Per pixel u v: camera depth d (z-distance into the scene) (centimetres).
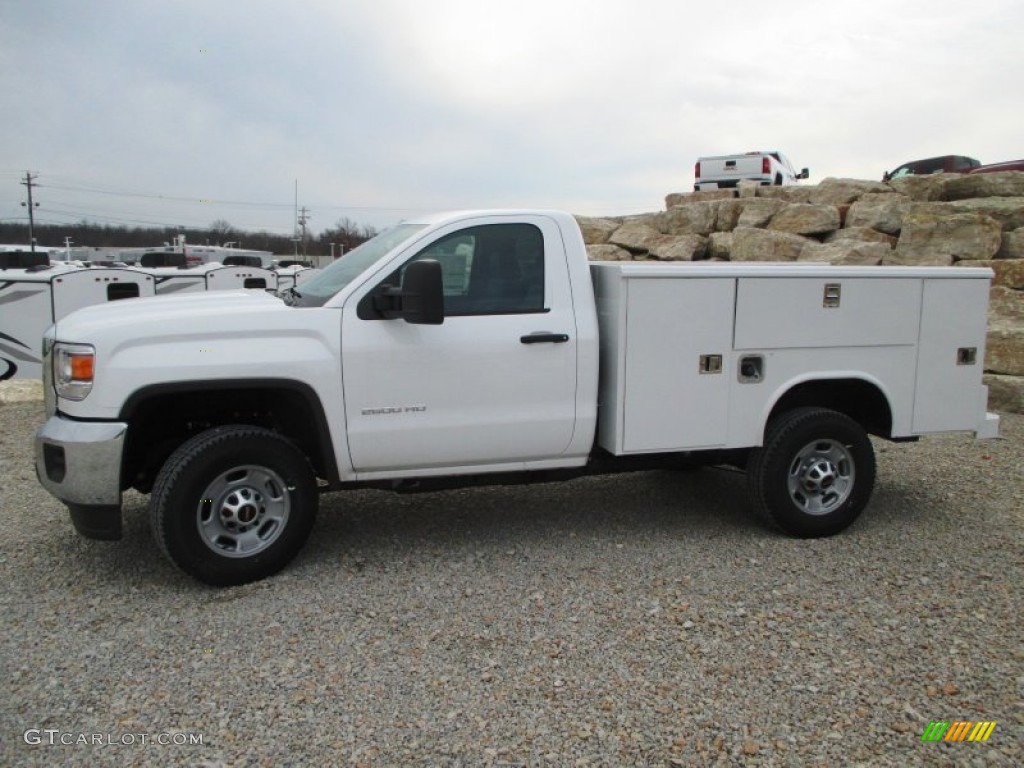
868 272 518
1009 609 416
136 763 292
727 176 1827
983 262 1041
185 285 1232
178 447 455
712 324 491
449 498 610
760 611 413
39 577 456
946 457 723
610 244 1468
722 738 307
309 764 292
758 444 509
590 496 616
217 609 415
